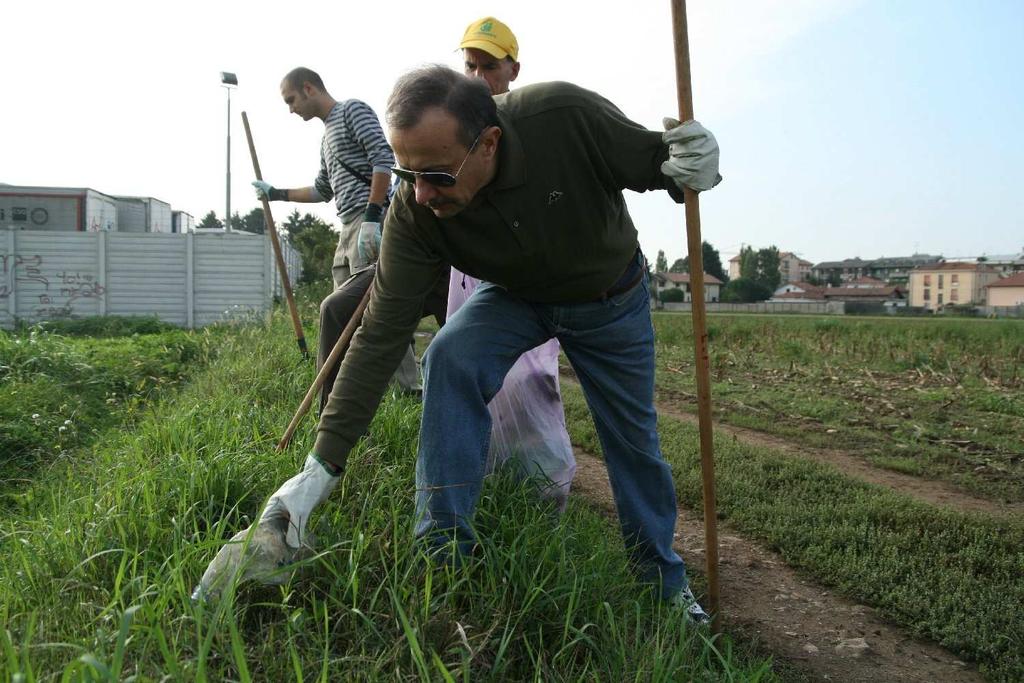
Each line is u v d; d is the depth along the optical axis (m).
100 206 26.23
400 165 2.21
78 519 2.69
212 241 19.48
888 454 6.11
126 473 3.09
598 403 2.93
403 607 2.20
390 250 2.50
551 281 2.59
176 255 19.45
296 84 5.25
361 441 3.51
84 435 5.35
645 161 2.52
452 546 2.47
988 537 3.84
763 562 3.71
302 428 3.77
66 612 2.15
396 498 2.92
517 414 3.41
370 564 2.40
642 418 2.91
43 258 19.08
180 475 2.90
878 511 4.17
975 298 110.12
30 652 1.89
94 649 1.87
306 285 20.12
